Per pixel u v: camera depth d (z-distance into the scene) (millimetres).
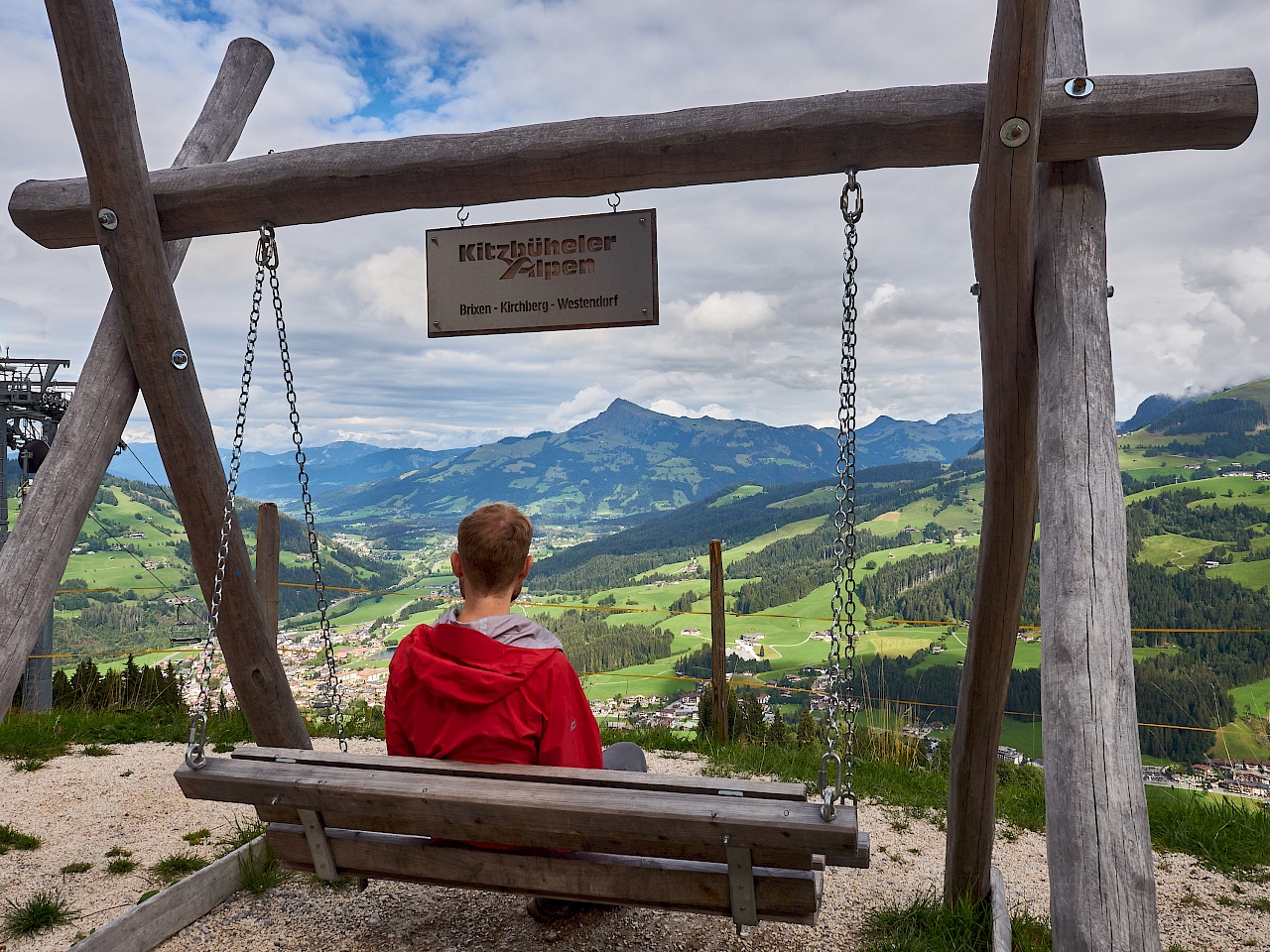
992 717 2699
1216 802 4551
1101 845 1627
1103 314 2215
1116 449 2057
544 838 2107
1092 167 2414
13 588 2756
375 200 2967
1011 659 2648
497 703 2270
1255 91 2262
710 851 2037
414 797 2070
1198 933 3234
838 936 2951
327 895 3117
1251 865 3883
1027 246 2270
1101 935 1551
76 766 5086
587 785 2119
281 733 3434
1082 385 2121
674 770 5430
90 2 2688
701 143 2629
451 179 2859
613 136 2699
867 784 4996
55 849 3705
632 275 3002
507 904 3070
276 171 2977
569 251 3057
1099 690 1775
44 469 2922
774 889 2066
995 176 2197
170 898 2811
